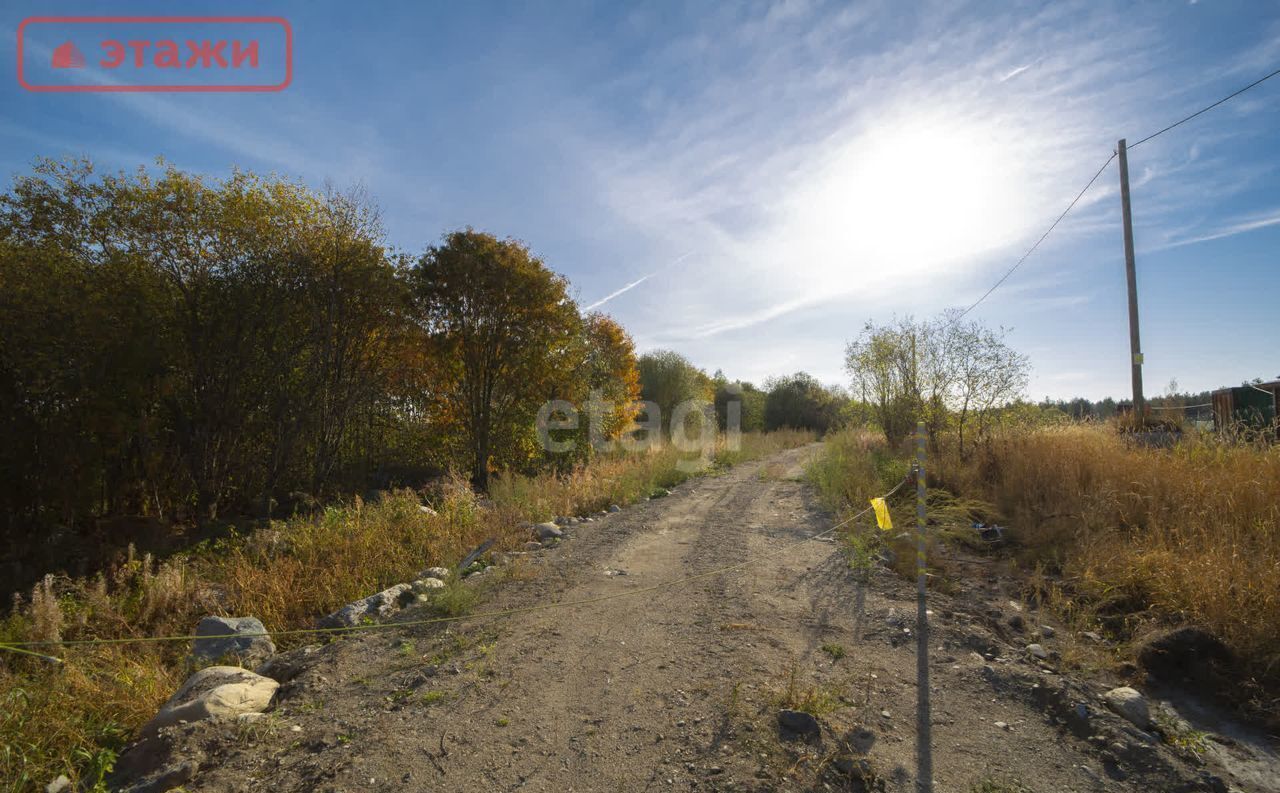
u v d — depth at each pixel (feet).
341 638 16.79
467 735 11.40
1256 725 11.64
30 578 26.25
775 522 30.81
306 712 12.55
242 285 37.32
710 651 14.85
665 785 9.70
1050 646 15.17
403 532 27.50
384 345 46.11
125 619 19.27
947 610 17.33
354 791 9.75
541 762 10.46
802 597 18.78
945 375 41.93
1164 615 15.57
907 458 40.93
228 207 37.55
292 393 40.57
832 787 9.52
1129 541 20.43
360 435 48.85
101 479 33.19
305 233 39.96
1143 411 38.50
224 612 20.15
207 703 12.23
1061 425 37.60
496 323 48.83
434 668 14.37
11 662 16.39
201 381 36.99
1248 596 14.57
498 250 48.70
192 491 37.65
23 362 29.68
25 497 30.73
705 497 40.50
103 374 32.01
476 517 30.42
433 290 47.75
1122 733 10.82
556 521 32.48
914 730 11.14
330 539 26.18
